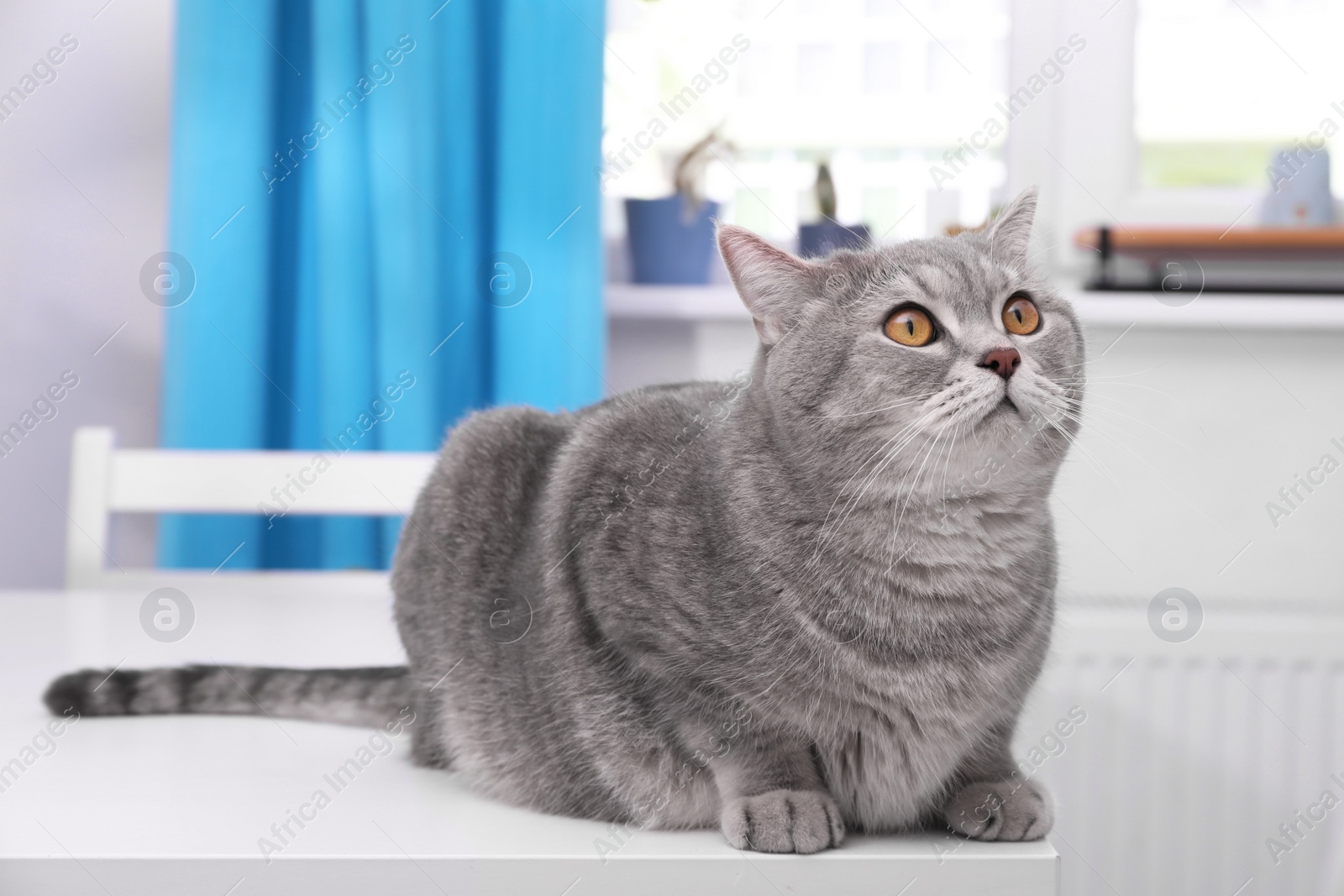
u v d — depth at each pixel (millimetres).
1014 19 2186
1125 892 1876
